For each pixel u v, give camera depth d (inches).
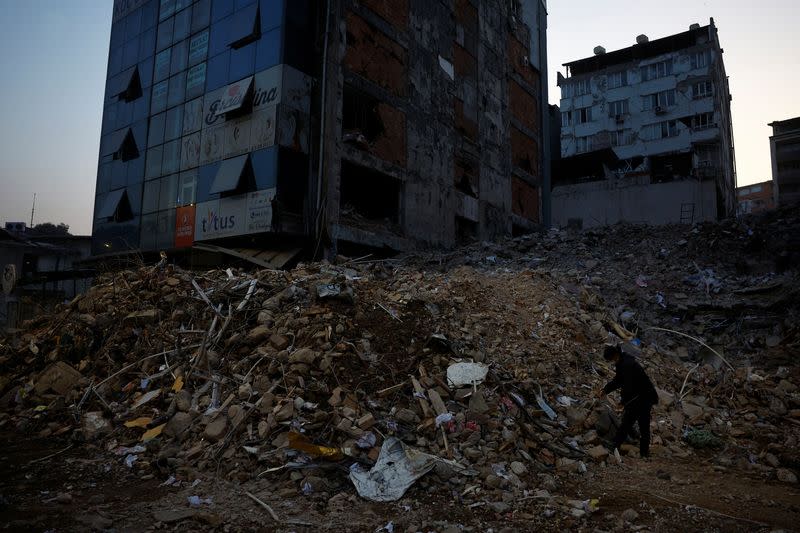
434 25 1029.8
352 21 825.5
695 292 540.4
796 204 709.3
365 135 875.4
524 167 1362.0
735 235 653.9
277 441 211.9
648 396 245.0
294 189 739.4
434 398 249.3
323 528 157.9
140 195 949.2
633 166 1920.5
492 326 358.6
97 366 299.3
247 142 760.3
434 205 984.9
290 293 339.6
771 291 505.4
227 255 804.6
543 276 506.0
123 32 1075.3
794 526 167.6
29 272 1334.9
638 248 693.3
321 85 768.3
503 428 237.5
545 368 319.3
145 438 229.5
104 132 1075.9
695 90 1825.8
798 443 266.8
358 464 199.0
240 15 810.2
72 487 188.5
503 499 182.2
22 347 346.3
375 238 840.9
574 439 253.4
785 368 389.1
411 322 323.0
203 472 201.5
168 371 280.1
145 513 166.6
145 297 357.7
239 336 298.0
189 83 885.2
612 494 195.3
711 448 265.1
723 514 176.1
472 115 1140.5
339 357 267.9
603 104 1994.3
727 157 1952.5
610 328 435.8
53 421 261.1
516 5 1396.4
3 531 148.8
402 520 164.6
